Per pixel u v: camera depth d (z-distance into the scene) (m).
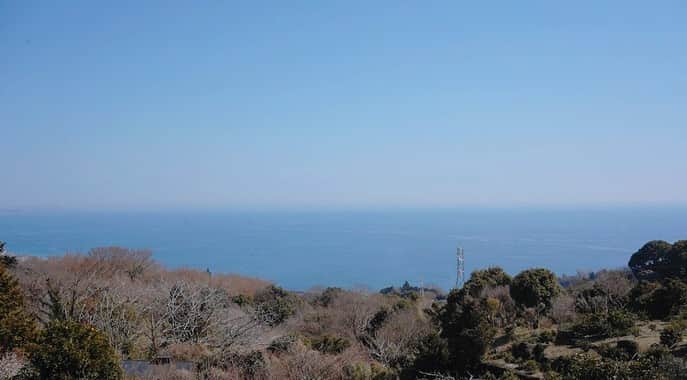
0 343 15.63
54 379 12.34
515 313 23.20
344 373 18.81
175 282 28.56
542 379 15.75
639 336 17.41
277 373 18.02
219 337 21.53
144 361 18.16
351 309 32.75
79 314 21.11
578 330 18.81
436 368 18.48
